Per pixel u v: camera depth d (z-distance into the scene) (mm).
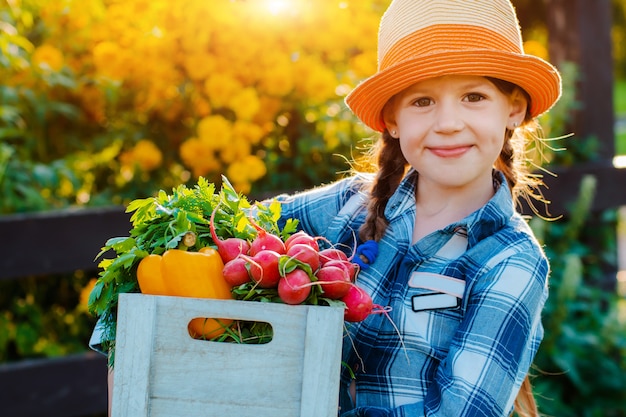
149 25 3170
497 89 1465
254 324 1269
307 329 1189
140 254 1294
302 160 3115
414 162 1499
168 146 3193
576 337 3299
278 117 3154
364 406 1470
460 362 1384
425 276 1499
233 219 1364
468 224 1484
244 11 3037
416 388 1459
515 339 1404
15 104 3244
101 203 3135
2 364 2961
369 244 1551
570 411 3223
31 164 3172
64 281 3262
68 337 3225
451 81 1438
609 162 3707
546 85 1502
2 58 3066
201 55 3031
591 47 3697
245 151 3037
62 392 2910
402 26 1506
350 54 3301
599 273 3691
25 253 2857
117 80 3102
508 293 1421
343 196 1712
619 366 3391
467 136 1444
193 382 1215
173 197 1395
